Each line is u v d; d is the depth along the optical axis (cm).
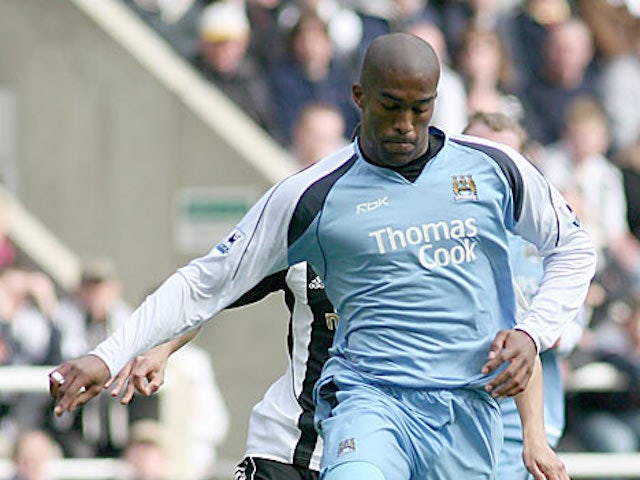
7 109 4312
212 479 3966
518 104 4469
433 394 1983
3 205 4094
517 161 2005
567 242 2038
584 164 4366
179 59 4447
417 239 1972
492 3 4547
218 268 2002
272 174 4197
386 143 1925
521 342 1950
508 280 2012
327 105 4256
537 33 4538
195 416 3806
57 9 4316
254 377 4172
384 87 1897
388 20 4450
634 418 3747
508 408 2469
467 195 1980
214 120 4234
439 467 2002
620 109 4528
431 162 1988
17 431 3753
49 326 3806
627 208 4362
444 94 4309
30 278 3884
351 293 1998
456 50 4453
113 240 4278
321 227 1986
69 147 4300
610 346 3781
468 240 1981
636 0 4616
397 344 1983
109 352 1944
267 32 4369
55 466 3716
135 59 4281
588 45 4553
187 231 4244
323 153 4172
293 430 2236
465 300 1981
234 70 4372
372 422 1961
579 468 3700
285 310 4156
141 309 1983
